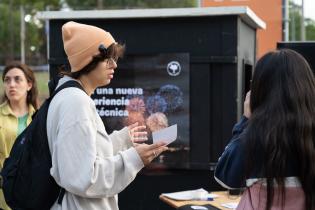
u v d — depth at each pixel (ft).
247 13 12.78
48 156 8.10
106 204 8.22
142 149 8.18
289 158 6.91
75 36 8.29
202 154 13.25
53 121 8.02
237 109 13.07
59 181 7.88
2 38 115.24
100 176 7.77
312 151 6.85
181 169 13.37
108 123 13.50
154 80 13.34
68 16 13.51
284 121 6.88
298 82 7.00
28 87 14.17
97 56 8.27
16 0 109.70
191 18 13.12
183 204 11.68
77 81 8.35
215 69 13.16
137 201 13.57
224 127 13.14
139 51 13.39
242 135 7.32
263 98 7.16
